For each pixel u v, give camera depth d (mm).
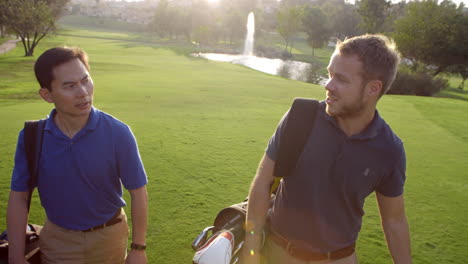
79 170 1739
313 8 98438
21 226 1814
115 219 1936
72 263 1868
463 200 4562
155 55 47094
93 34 111125
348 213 1706
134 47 62625
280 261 1835
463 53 41719
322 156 1603
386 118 10555
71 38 80188
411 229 3713
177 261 2846
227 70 31109
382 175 1627
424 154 6781
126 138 1826
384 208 1777
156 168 5043
